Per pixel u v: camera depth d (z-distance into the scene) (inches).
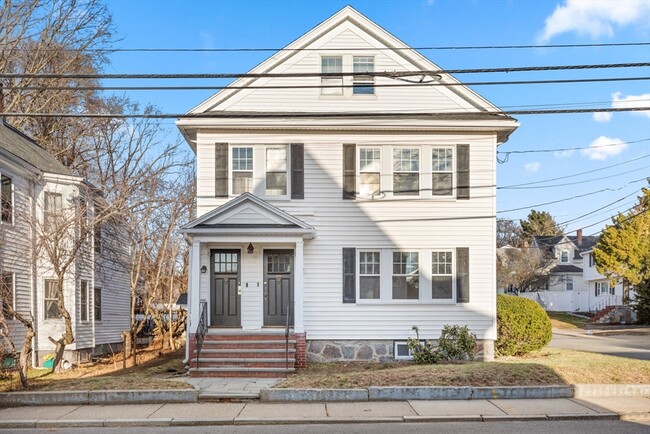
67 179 784.9
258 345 611.5
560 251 2249.0
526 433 355.6
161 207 1136.8
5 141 766.5
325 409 425.1
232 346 609.0
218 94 666.2
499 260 1999.3
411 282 666.8
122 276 1023.6
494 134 677.9
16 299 715.4
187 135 694.5
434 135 675.4
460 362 613.6
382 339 657.0
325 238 663.8
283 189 669.9
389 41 684.7
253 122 660.1
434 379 475.5
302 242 638.5
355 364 633.6
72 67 1210.0
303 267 655.1
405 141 675.4
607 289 1815.9
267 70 677.3
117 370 680.4
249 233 627.8
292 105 674.8
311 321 655.1
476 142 677.9
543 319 676.1
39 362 755.4
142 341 1119.0
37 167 767.1
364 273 666.2
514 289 2107.5
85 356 819.4
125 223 828.6
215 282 663.8
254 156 669.9
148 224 1144.2
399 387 456.4
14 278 709.9
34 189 773.9
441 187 675.4
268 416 404.8
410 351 649.6
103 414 416.8
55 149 1154.0
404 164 676.7
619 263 1438.2
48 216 685.3
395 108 678.5
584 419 395.9
